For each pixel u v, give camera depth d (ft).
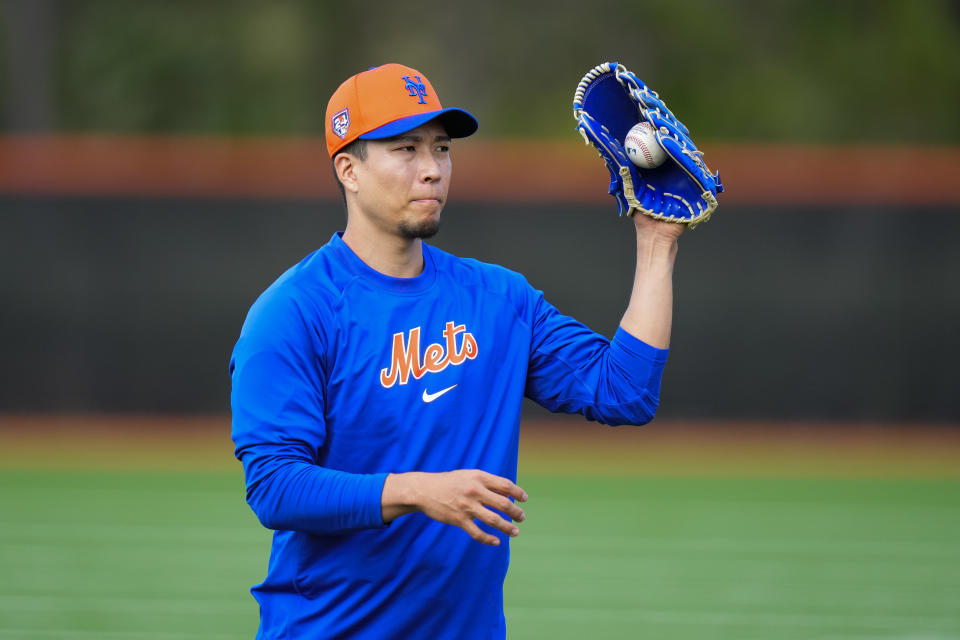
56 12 288.51
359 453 30.42
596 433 139.64
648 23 291.58
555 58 289.33
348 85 31.01
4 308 139.33
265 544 88.07
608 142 32.32
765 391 137.08
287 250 140.36
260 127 291.79
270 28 296.51
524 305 33.06
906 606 69.92
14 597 71.51
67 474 121.90
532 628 64.69
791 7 302.25
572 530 94.79
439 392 30.81
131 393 139.85
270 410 29.40
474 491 27.53
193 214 139.85
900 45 300.40
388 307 30.68
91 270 139.44
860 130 300.40
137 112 288.92
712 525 96.84
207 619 66.13
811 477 122.42
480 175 138.72
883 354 135.74
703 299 137.49
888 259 135.74
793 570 80.18
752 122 293.43
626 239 138.31
